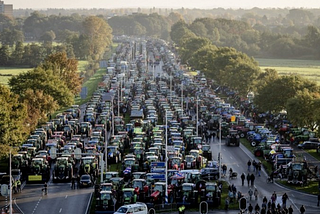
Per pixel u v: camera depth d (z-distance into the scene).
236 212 99.94
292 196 111.25
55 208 103.62
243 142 166.25
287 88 195.88
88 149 137.50
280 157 133.25
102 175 116.50
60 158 125.44
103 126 174.00
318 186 115.19
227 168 134.50
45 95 185.62
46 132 164.88
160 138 152.88
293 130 169.12
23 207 104.44
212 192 103.56
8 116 129.50
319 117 157.62
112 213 99.12
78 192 114.75
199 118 196.12
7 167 132.75
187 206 102.62
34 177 121.62
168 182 111.31
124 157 136.25
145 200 104.62
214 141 167.38
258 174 128.38
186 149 150.75
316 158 145.00
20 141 133.50
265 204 98.88
